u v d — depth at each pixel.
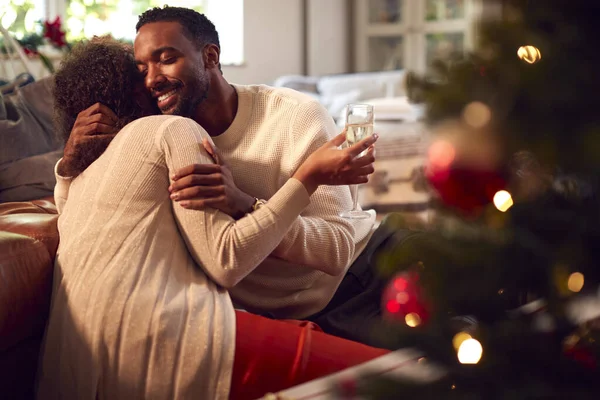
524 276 0.71
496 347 0.71
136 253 1.37
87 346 1.34
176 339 1.31
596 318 0.74
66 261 1.43
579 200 0.69
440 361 0.74
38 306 1.50
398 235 1.65
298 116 1.68
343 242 1.59
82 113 1.55
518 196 0.71
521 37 0.67
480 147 0.70
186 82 1.60
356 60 6.25
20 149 2.41
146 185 1.42
